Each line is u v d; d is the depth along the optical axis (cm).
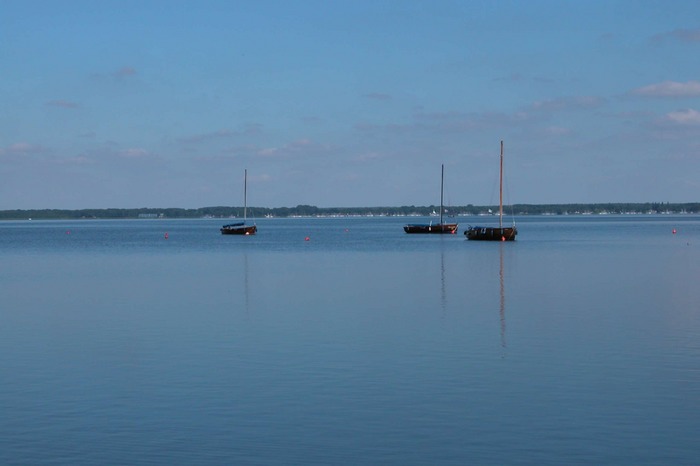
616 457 1794
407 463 1772
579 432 1955
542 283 5362
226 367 2662
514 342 3070
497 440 1905
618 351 2878
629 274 6025
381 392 2316
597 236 14438
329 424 2027
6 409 2178
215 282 5653
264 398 2264
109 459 1802
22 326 3619
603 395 2269
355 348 2967
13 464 1775
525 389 2339
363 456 1812
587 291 4822
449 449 1850
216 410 2153
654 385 2375
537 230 18912
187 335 3306
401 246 10806
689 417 2062
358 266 7044
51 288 5356
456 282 5478
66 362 2781
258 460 1794
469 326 3469
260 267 7062
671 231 17362
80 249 10988
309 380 2464
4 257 9081
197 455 1823
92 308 4238
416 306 4159
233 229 16462
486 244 11275
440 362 2706
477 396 2267
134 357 2853
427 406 2172
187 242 13200
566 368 2603
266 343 3091
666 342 3047
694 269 6469
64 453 1839
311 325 3531
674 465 1748
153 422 2055
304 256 8644
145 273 6550
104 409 2173
